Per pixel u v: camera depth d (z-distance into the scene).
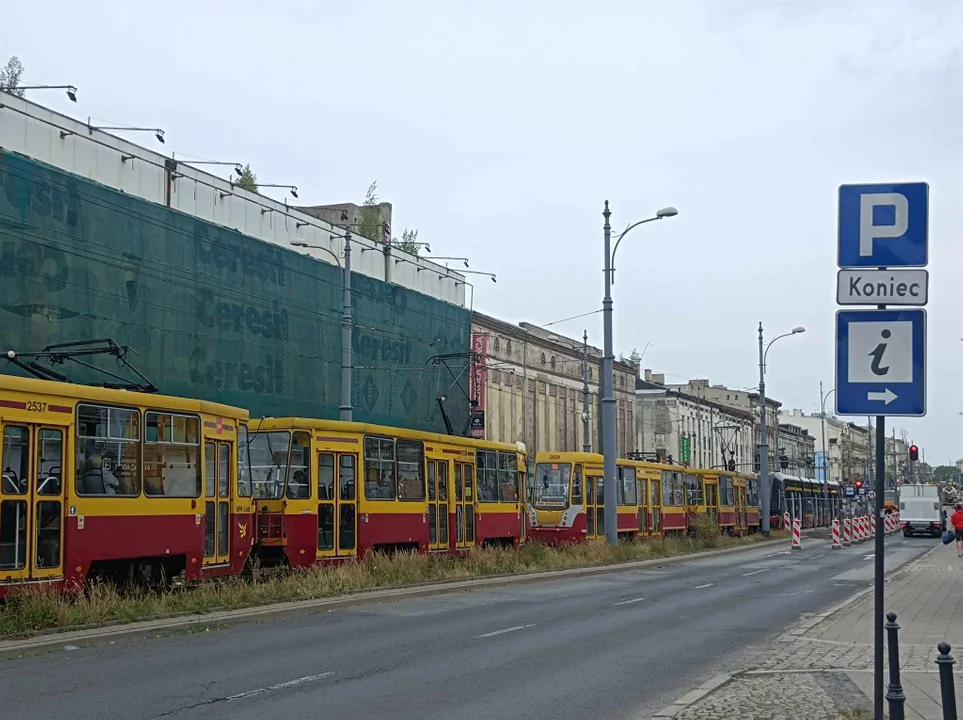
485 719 9.98
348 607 20.41
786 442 130.38
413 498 28.38
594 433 73.94
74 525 16.83
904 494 73.25
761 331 60.72
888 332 8.49
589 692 11.55
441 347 53.03
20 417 15.98
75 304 31.22
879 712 8.52
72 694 10.85
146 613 16.95
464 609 20.38
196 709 10.13
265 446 24.52
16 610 15.15
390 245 51.47
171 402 19.30
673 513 50.84
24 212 29.59
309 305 42.66
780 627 18.03
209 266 36.94
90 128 32.84
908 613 19.88
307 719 9.77
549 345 67.31
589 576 30.91
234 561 21.19
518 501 35.72
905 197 8.61
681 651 14.93
